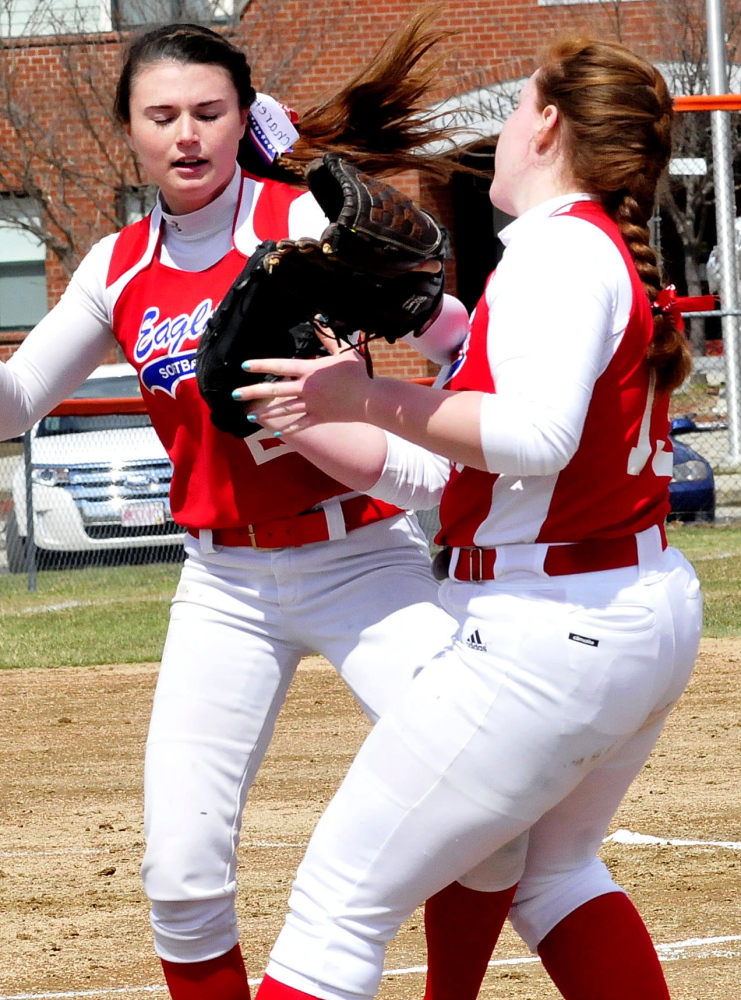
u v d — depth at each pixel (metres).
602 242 7.96
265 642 10.24
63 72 57.03
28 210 61.44
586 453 7.96
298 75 57.53
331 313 8.01
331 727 23.47
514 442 7.43
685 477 44.91
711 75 52.62
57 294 65.12
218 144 9.86
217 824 9.94
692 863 15.80
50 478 40.53
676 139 60.69
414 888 8.25
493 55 58.94
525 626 7.93
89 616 35.00
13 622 34.47
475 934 9.46
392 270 7.86
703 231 68.50
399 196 7.97
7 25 58.34
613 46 8.41
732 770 20.00
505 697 7.93
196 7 56.88
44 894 15.49
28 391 10.42
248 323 8.35
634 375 8.00
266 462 9.89
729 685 25.67
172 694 10.20
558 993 12.02
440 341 9.19
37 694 26.94
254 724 10.20
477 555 8.26
